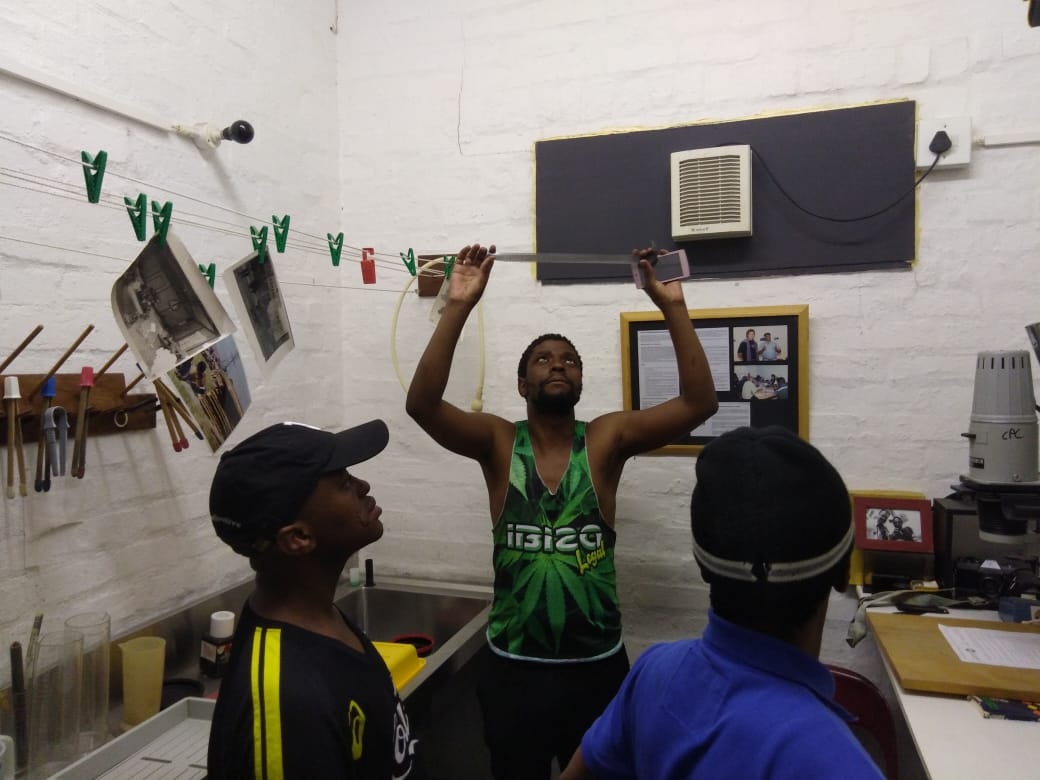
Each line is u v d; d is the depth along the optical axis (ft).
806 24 6.79
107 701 4.75
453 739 7.38
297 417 7.59
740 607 2.49
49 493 4.88
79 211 5.09
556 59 7.52
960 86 6.42
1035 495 5.31
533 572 5.54
